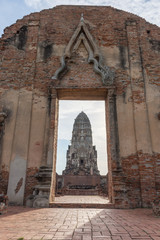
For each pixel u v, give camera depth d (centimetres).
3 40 1041
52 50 1021
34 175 802
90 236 327
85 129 5103
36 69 985
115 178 773
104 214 564
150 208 733
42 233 342
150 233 348
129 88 942
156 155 823
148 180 780
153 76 959
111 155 816
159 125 869
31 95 927
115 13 1106
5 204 582
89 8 1121
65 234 337
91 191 1797
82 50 1030
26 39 1048
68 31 1066
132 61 985
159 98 918
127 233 347
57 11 1113
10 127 876
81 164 4553
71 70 981
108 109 910
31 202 743
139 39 1041
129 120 887
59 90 934
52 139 842
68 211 610
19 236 321
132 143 850
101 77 962
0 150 837
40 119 893
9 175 802
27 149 839
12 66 985
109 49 1020
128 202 729
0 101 918
